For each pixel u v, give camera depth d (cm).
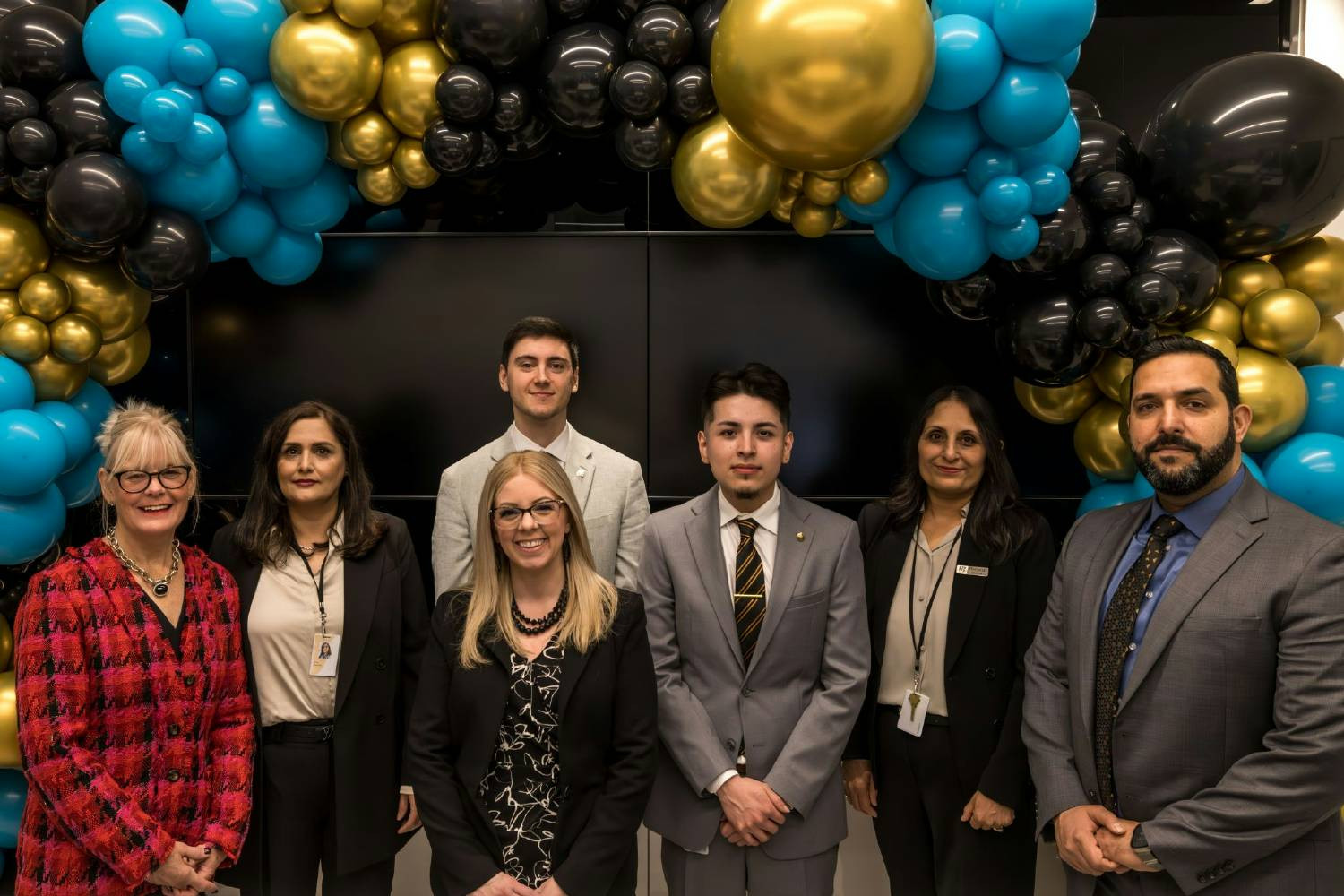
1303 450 233
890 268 327
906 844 240
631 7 226
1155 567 192
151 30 216
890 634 245
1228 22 318
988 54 212
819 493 331
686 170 230
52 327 231
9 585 259
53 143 215
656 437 330
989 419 241
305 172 234
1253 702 178
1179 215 234
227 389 332
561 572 205
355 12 218
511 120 225
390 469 332
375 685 228
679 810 222
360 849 224
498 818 190
